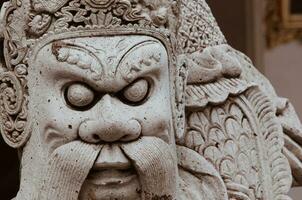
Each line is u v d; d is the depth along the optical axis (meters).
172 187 3.07
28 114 3.07
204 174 3.25
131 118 2.99
